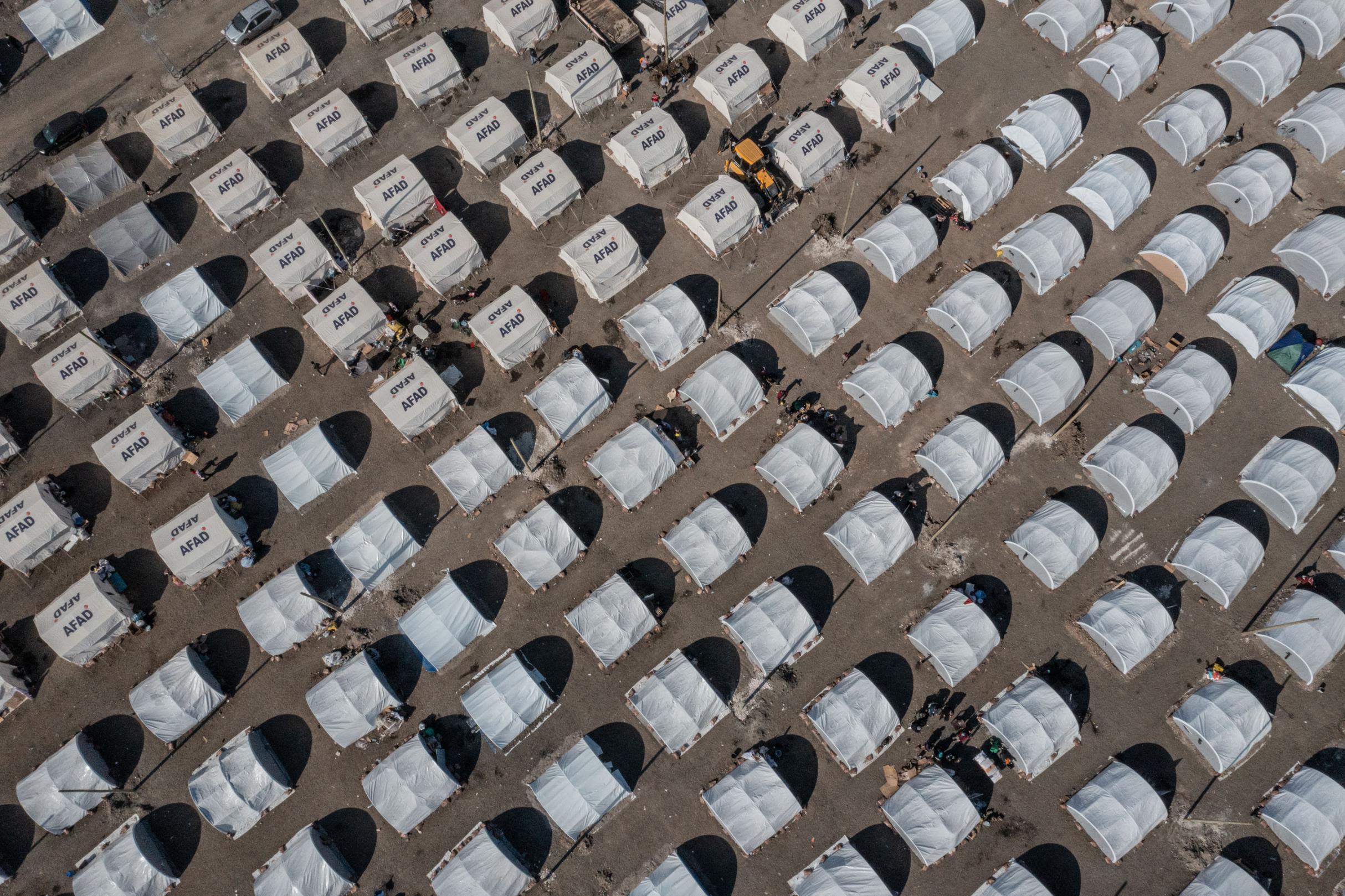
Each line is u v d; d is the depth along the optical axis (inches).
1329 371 2613.2
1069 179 2854.3
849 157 2864.2
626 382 2672.2
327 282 2731.3
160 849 2335.1
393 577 2522.1
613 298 2741.1
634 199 2827.3
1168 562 2549.2
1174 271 2731.3
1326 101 2847.0
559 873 2338.8
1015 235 2741.1
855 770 2384.4
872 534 2482.8
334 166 2834.6
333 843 2347.4
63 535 2495.1
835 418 2647.6
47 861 2338.8
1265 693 2454.5
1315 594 2463.1
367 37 2960.1
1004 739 2352.4
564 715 2434.8
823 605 2519.7
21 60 2933.1
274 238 2664.9
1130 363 2699.3
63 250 2760.8
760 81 2847.0
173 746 2406.5
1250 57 2878.9
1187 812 2383.1
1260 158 2785.4
